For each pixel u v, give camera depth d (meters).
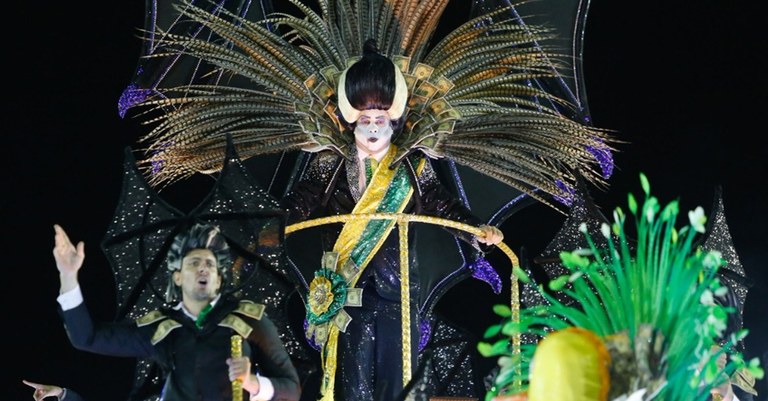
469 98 10.41
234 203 8.98
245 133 10.21
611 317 6.26
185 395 8.32
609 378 5.75
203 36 11.30
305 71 10.23
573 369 5.63
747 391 9.76
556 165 11.23
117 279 8.88
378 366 9.82
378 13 10.41
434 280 11.02
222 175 9.01
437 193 10.23
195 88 11.21
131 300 8.84
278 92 10.22
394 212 10.02
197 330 8.45
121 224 8.94
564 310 6.46
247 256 8.91
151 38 11.12
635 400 5.65
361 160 10.05
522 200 11.49
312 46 10.49
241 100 10.23
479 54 10.45
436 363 11.09
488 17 11.27
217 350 8.41
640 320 6.09
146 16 11.22
